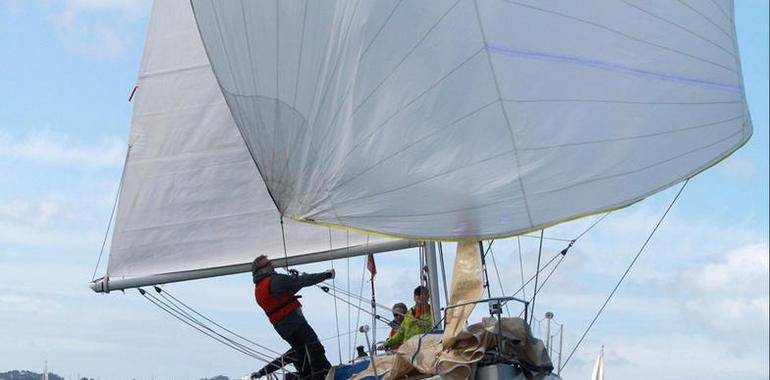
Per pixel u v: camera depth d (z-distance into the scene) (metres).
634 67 13.62
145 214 18.22
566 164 13.29
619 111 13.48
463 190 13.34
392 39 13.50
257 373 14.84
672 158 13.57
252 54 14.31
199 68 18.27
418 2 13.41
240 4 14.31
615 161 13.39
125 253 18.23
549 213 13.23
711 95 13.83
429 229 13.48
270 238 17.86
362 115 13.65
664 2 13.82
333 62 13.80
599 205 13.29
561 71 13.42
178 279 18.16
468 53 13.33
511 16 13.41
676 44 13.80
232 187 18.02
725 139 13.84
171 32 18.34
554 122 13.32
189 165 18.17
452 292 13.38
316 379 14.20
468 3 13.36
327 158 13.91
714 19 14.05
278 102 14.22
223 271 18.00
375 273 17.42
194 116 18.17
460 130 13.36
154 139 18.23
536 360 13.07
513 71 13.32
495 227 13.30
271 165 14.44
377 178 13.62
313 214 14.11
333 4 13.83
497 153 13.28
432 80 13.41
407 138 13.48
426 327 15.62
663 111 13.62
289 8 14.06
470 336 12.91
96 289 18.25
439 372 12.90
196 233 18.09
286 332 14.23
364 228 13.73
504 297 12.93
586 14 13.57
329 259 17.58
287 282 14.13
